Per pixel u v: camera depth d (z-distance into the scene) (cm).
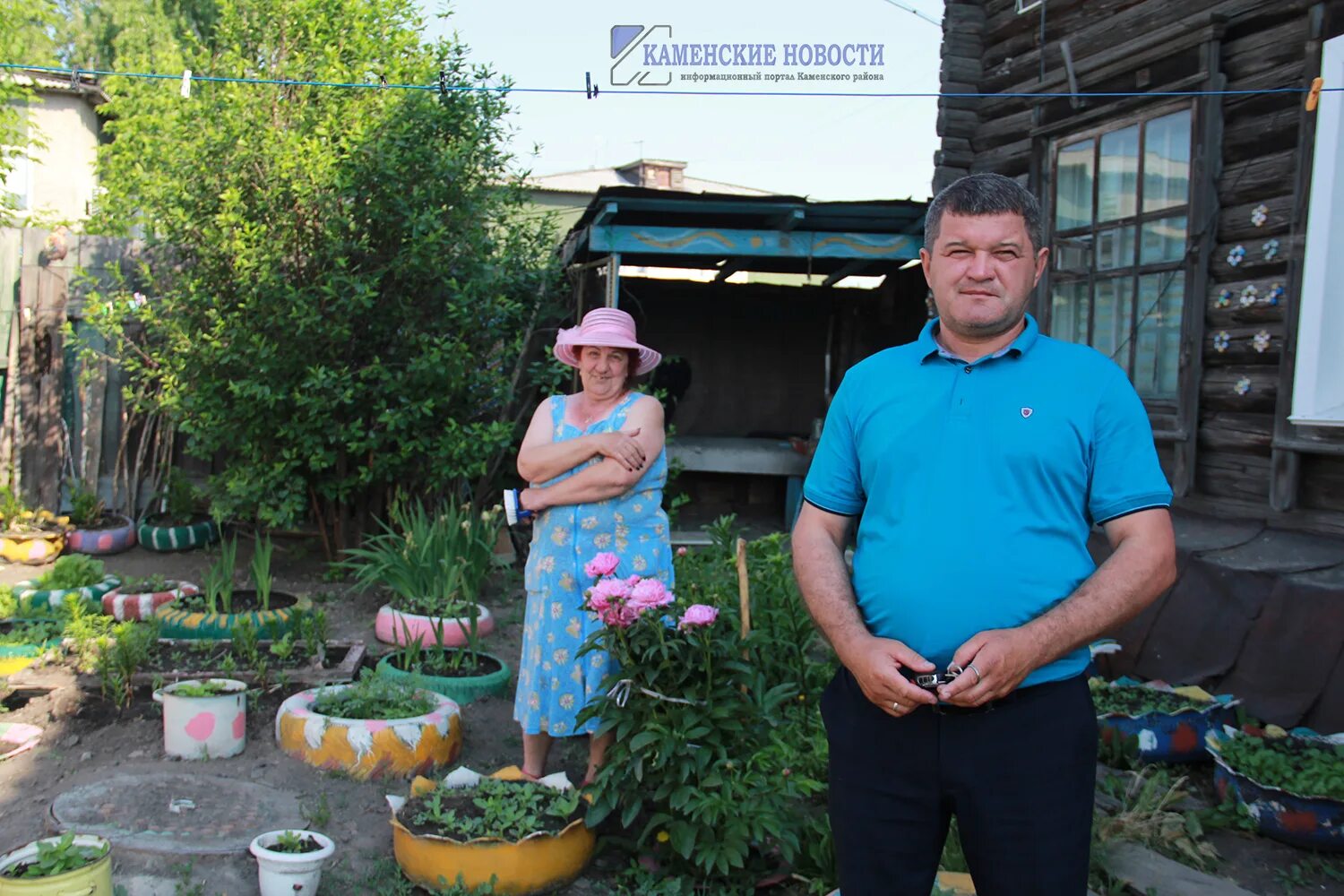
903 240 865
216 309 688
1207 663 467
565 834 321
